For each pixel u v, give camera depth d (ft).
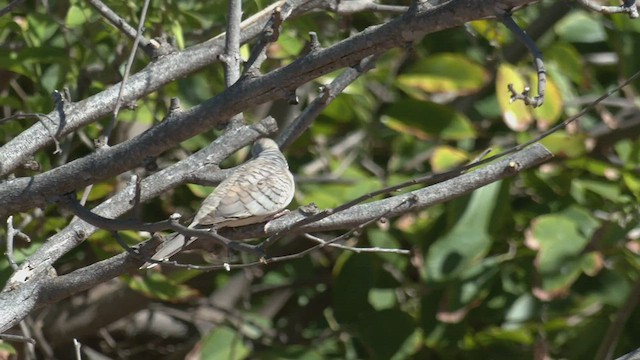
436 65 39.50
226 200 23.70
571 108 42.24
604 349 37.17
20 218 34.04
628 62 41.52
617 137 42.80
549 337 40.75
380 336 39.91
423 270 36.45
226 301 43.24
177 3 35.06
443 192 22.47
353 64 20.18
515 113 37.55
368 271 40.19
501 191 36.63
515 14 40.55
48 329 40.16
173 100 21.01
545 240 36.68
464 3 18.60
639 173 39.93
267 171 25.18
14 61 33.24
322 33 36.81
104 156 21.22
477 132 41.29
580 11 43.19
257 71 20.80
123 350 45.55
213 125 21.02
